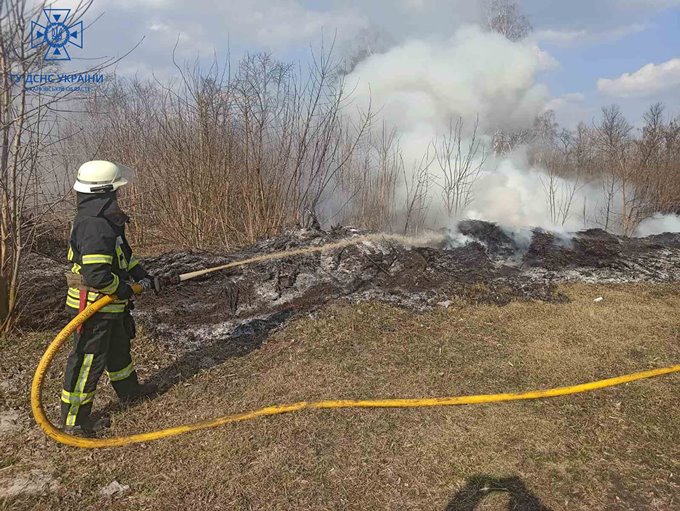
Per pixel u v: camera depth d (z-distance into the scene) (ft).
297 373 13.46
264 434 10.89
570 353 14.71
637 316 17.40
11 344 15.11
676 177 45.52
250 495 9.22
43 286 18.53
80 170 10.76
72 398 10.77
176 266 19.97
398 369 13.69
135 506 9.00
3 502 9.05
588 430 11.16
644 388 12.84
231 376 13.41
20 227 15.43
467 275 20.97
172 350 14.99
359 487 9.43
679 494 9.32
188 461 10.11
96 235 10.22
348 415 11.57
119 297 10.78
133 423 11.46
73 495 9.25
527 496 9.27
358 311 17.12
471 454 10.34
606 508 9.03
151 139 28.99
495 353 14.67
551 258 23.59
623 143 47.78
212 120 26.09
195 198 26.53
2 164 14.60
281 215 26.81
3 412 11.79
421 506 9.02
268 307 17.67
